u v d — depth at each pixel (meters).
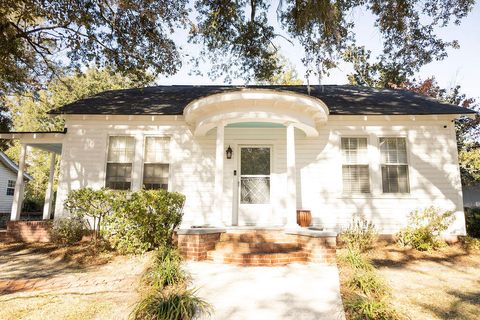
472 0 10.62
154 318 3.83
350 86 13.98
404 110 9.80
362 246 8.22
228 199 9.59
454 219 8.98
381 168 9.76
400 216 9.41
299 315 4.07
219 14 12.28
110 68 13.16
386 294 4.93
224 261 6.47
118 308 4.32
